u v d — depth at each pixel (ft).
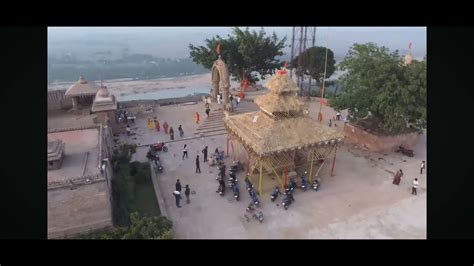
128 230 67.00
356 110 117.08
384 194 89.20
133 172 92.79
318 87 195.42
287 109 86.43
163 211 79.46
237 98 152.05
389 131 110.01
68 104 131.54
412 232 74.28
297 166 100.07
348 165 103.96
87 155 79.20
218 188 89.40
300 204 84.84
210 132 127.13
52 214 65.21
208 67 179.01
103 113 118.52
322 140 88.02
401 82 101.45
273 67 183.62
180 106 155.02
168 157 108.68
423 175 98.12
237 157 106.73
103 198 68.59
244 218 79.30
